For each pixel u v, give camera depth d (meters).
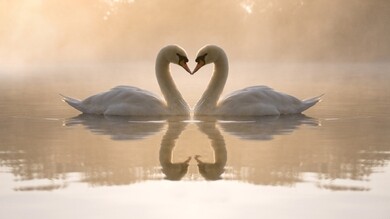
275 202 5.88
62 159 7.89
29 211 5.61
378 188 6.35
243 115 12.30
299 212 5.57
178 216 5.48
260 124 11.21
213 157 8.02
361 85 23.20
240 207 5.74
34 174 7.04
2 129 10.80
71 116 12.68
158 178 6.84
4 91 20.27
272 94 12.66
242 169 7.28
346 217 5.43
